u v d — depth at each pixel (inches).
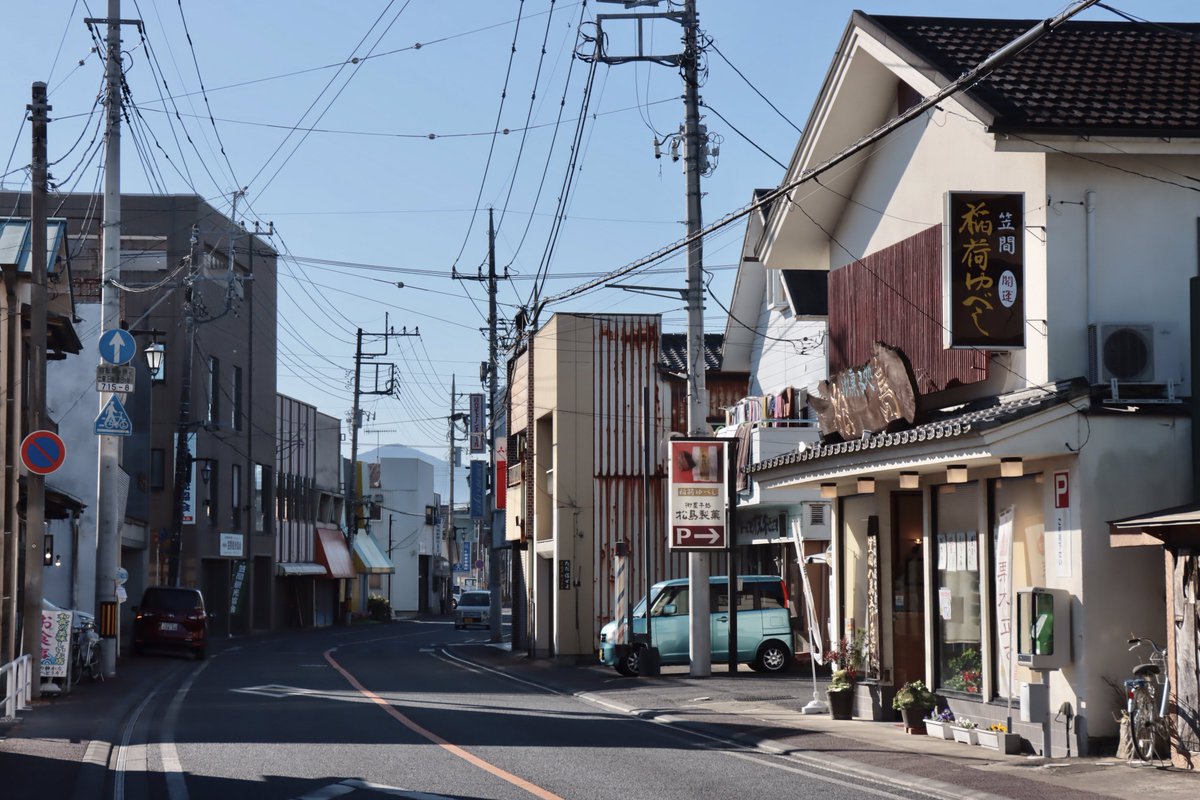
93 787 465.4
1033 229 584.1
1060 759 536.7
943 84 605.3
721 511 1023.0
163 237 2010.3
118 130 1037.2
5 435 806.5
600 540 1330.0
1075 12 401.1
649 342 1355.8
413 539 3715.6
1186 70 631.2
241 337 2257.6
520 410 1529.3
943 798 455.5
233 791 455.8
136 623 1409.9
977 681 630.5
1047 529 572.1
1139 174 585.6
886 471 665.6
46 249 829.2
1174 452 550.6
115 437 1068.5
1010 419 537.6
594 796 445.7
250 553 2281.0
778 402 1168.2
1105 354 564.1
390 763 530.3
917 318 669.9
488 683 1029.8
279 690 929.5
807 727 680.4
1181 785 460.4
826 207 789.9
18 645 882.1
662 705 809.5
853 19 685.9
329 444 2928.2
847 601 781.9
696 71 990.4
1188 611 500.1
